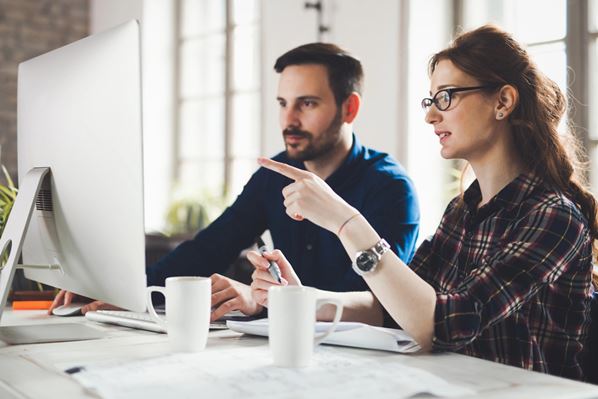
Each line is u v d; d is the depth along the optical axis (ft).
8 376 3.36
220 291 4.98
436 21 12.80
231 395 2.99
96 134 4.14
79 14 23.12
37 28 22.41
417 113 12.67
